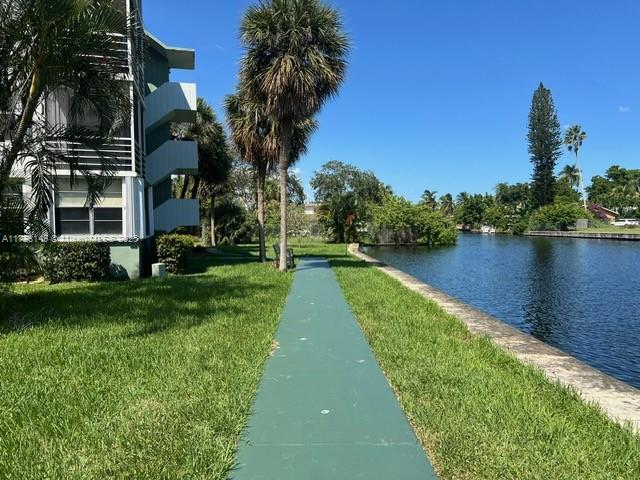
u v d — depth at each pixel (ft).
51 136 27.43
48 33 22.95
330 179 192.13
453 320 24.38
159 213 57.98
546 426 11.13
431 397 13.15
